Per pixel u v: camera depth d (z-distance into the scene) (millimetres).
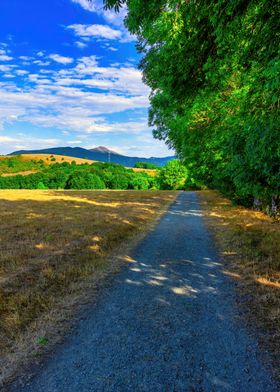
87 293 4848
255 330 3549
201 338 3395
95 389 2562
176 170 64812
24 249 7570
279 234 8898
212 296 4684
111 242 8547
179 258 7004
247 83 5867
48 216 14242
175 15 3824
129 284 5273
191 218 14312
